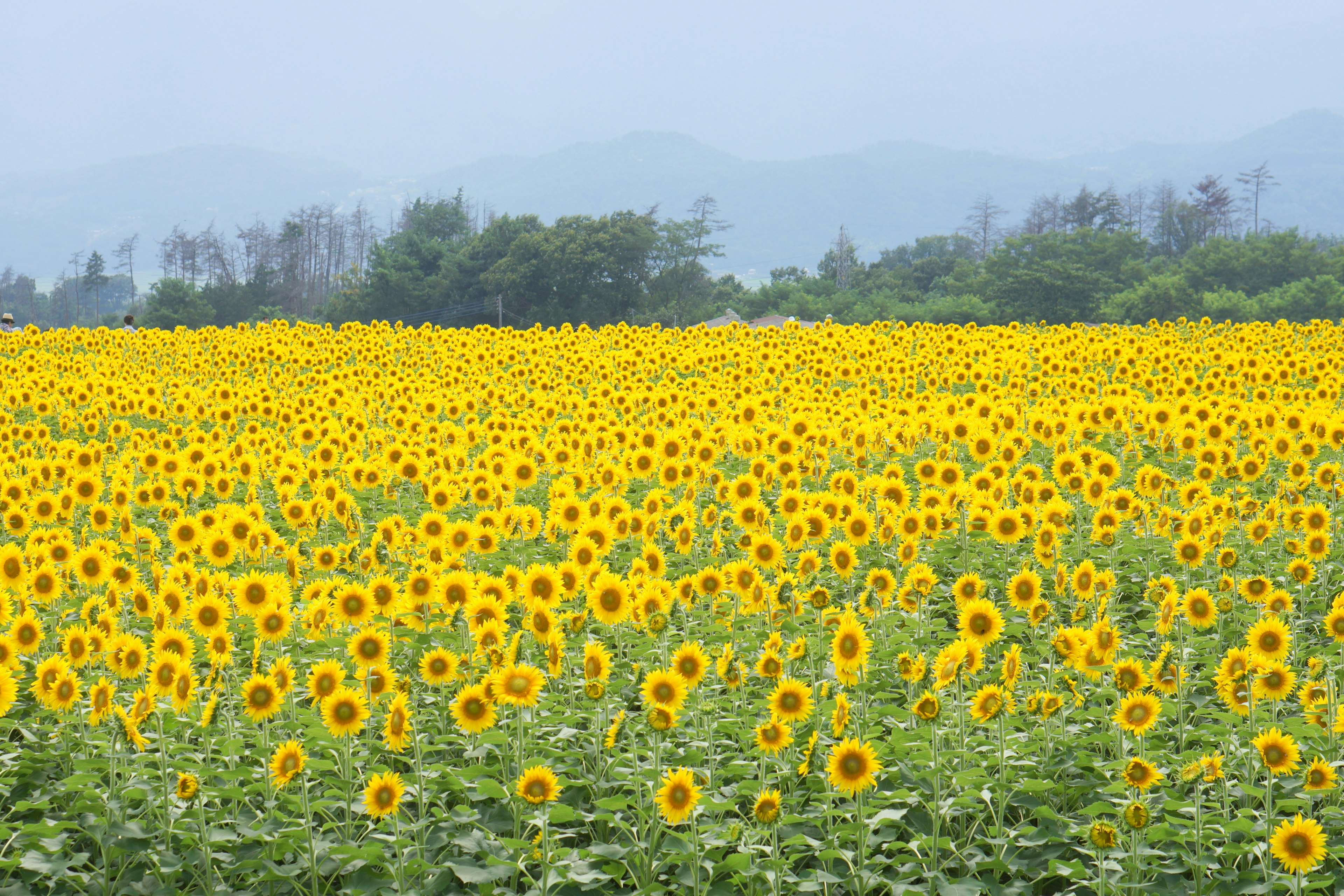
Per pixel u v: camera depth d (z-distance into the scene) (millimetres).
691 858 6562
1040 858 6844
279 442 18094
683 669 6969
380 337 37562
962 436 16266
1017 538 11266
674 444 15328
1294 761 6590
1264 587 8977
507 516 11680
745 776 7520
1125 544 12008
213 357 33438
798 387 23156
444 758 8078
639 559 9422
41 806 7359
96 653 7773
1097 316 105250
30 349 36750
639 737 8320
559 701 8789
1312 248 124688
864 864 6629
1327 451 17453
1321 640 10344
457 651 8984
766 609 8570
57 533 10289
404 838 6719
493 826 7090
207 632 7801
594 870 6691
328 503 12031
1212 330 38750
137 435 18250
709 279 144250
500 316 121312
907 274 163875
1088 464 14430
